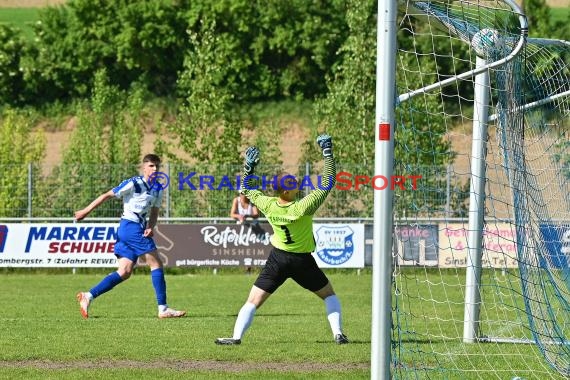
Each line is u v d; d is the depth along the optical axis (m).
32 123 131.38
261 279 34.25
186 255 71.69
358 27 91.12
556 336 32.59
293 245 33.78
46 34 143.62
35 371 28.95
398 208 30.55
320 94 139.38
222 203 72.75
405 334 36.66
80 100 137.38
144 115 122.31
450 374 29.25
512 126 32.47
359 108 87.69
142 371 29.06
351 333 38.06
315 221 71.62
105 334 37.34
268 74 139.50
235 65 139.00
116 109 109.62
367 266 70.81
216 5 141.00
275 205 33.50
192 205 72.69
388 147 25.36
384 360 25.22
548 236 35.69
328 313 35.06
